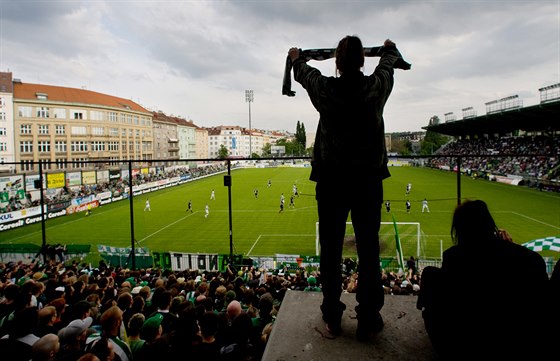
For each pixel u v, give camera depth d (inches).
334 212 86.7
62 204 1400.1
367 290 87.1
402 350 84.9
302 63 86.0
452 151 3390.7
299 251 881.5
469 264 71.4
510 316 65.9
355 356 82.8
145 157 3449.8
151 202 1708.9
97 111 2768.2
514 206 1352.1
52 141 2461.9
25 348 150.4
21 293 204.7
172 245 956.6
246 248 912.9
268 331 168.2
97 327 202.7
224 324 165.3
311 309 107.0
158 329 170.7
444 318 72.9
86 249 788.6
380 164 81.7
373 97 73.7
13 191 1301.7
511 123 2335.1
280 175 3021.7
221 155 5816.9
